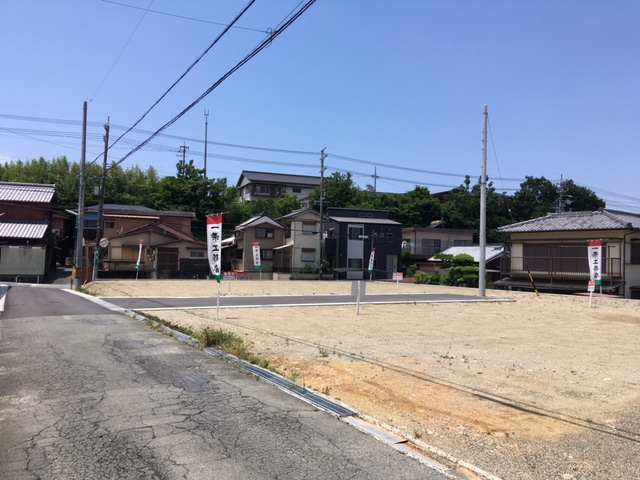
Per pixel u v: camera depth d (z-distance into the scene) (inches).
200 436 168.6
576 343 414.3
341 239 1808.6
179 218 1897.1
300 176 2748.5
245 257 1808.6
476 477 145.5
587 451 171.5
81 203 1015.6
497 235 2217.0
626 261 1114.7
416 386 254.4
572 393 249.8
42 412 190.4
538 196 2364.7
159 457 150.7
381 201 2284.7
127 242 1574.8
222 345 329.4
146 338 354.6
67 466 143.5
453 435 184.2
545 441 180.7
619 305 807.1
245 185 2687.0
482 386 258.8
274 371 268.1
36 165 2145.7
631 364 326.3
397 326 495.2
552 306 782.5
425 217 2267.5
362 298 834.2
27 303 629.3
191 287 1058.7
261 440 166.9
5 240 1406.3
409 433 183.2
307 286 1197.7
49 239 1556.3
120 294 831.7
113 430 172.1
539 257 1249.4
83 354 296.0
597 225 1142.3
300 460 151.8
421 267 1899.6
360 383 256.8
